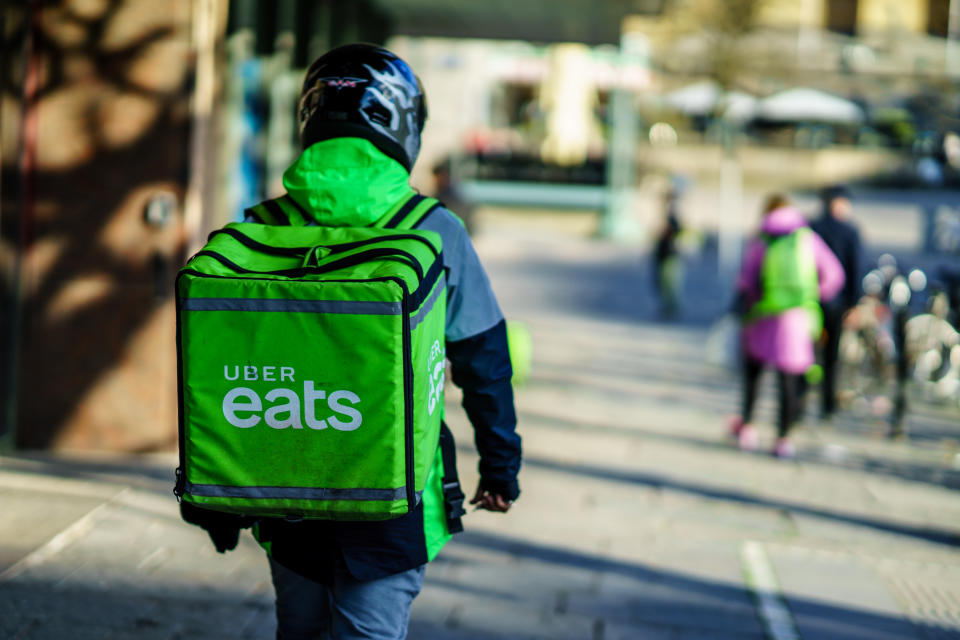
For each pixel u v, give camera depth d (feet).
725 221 81.87
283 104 28.07
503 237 70.38
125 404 19.13
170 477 18.03
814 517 18.74
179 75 18.69
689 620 13.70
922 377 31.37
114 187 18.78
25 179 18.71
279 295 6.52
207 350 6.58
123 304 18.95
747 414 23.85
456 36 39.63
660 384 31.12
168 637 12.07
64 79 18.63
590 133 81.05
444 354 7.55
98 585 13.32
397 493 6.63
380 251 6.87
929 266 63.31
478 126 90.02
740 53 98.73
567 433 24.30
